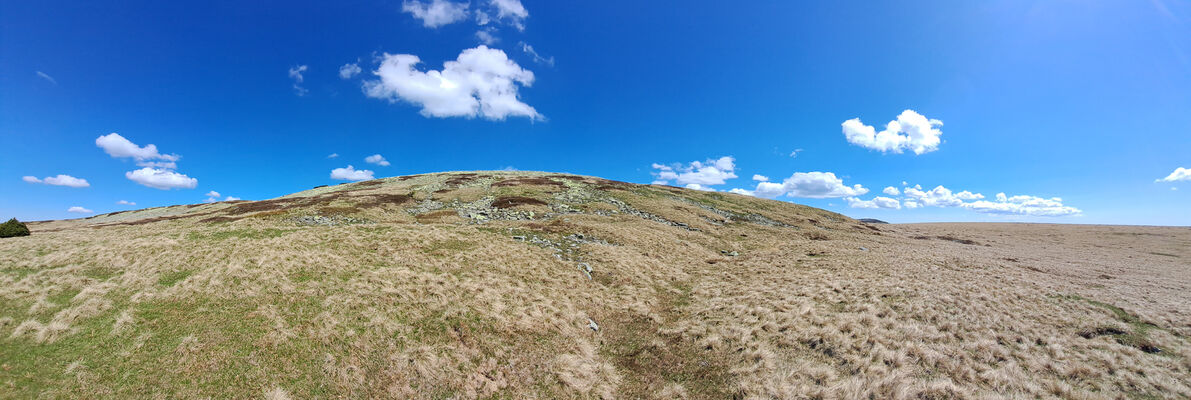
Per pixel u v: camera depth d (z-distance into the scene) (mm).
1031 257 43219
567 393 13570
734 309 20328
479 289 20016
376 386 12711
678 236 40812
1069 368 13461
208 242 23297
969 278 26047
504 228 34406
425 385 13023
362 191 68000
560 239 32781
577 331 17797
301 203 52812
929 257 35719
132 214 70875
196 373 12086
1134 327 17203
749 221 62062
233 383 11906
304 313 15836
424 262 22953
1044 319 18141
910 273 26953
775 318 18750
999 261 35969
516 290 20672
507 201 55125
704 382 14375
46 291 16062
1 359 11688
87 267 18938
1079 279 28578
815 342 16156
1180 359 13922
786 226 62469
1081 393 11961
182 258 20375
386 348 14391
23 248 21953
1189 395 11711
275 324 14781
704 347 16734
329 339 14305
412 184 79875
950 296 20922
